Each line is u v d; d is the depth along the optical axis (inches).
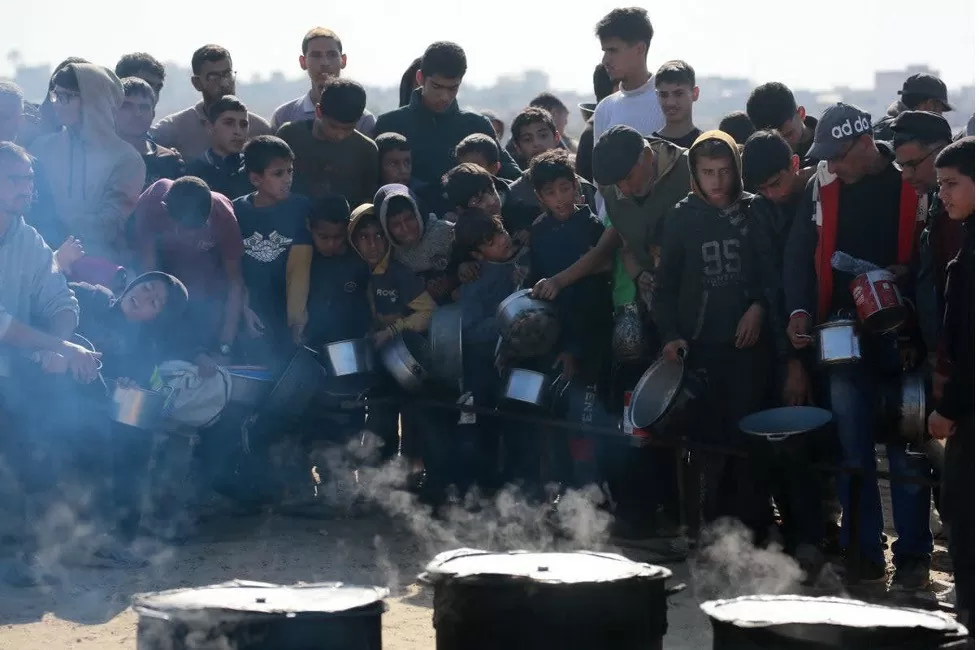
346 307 312.2
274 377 300.8
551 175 291.7
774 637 159.9
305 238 312.3
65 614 239.0
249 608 165.2
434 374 297.3
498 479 311.0
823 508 280.7
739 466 265.4
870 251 253.6
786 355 261.7
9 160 259.6
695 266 268.2
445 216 320.5
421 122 352.8
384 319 311.0
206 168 346.0
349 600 172.1
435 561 182.1
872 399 251.8
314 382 299.0
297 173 336.2
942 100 371.2
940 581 261.0
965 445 205.8
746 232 265.6
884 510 326.3
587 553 187.5
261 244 311.0
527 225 311.3
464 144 326.3
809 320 257.9
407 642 223.3
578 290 291.3
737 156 263.6
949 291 204.5
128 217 313.7
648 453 289.0
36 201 307.6
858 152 250.5
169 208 296.8
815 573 257.3
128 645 222.5
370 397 304.5
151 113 338.0
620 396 289.4
